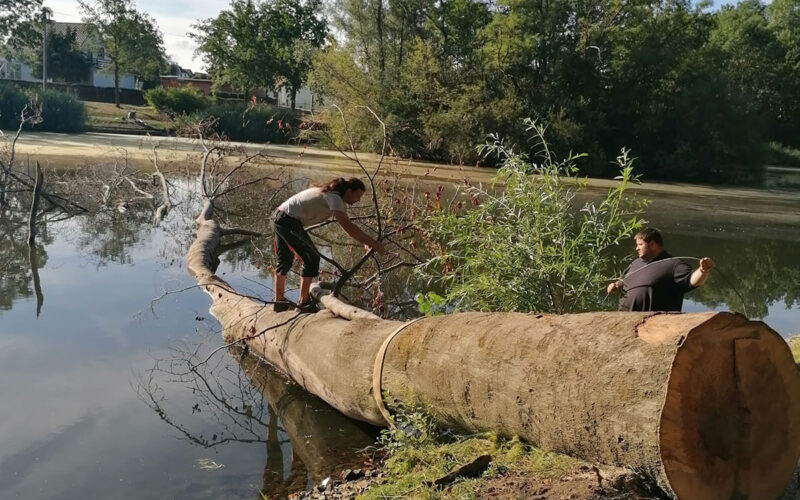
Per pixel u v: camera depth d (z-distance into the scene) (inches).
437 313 254.5
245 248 476.1
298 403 222.1
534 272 235.3
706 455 114.3
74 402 211.0
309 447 190.1
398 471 159.0
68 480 165.2
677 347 110.8
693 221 707.4
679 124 1439.5
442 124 1251.2
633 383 115.6
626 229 237.6
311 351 211.8
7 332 273.6
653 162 1453.0
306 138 409.4
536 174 263.9
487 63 1411.2
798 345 237.6
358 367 188.9
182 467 175.2
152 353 258.8
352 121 1318.9
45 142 1135.0
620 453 119.8
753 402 116.6
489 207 253.1
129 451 182.4
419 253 413.1
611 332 125.3
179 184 735.7
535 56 1424.7
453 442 171.8
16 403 207.2
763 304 370.6
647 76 1453.0
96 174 701.3
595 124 1381.6
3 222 513.7
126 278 369.1
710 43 1600.6
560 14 1408.7
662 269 194.7
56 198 595.8
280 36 2327.8
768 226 698.2
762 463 118.6
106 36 2257.6
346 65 1412.4
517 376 138.9
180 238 488.1
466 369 151.7
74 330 279.9
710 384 114.0
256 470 175.3
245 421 206.5
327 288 272.5
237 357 261.1
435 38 1588.3
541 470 140.1
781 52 2114.9
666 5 1493.6
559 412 129.5
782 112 2102.6
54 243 453.4
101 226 519.2
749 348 115.3
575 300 239.3
